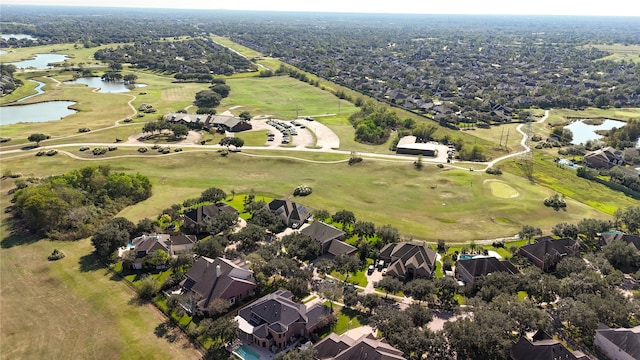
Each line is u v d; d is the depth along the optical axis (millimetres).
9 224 137375
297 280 105188
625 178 182375
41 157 198125
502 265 112188
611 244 121188
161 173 185875
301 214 143750
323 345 83438
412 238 135000
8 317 95750
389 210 156000
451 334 84438
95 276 111562
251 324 91812
